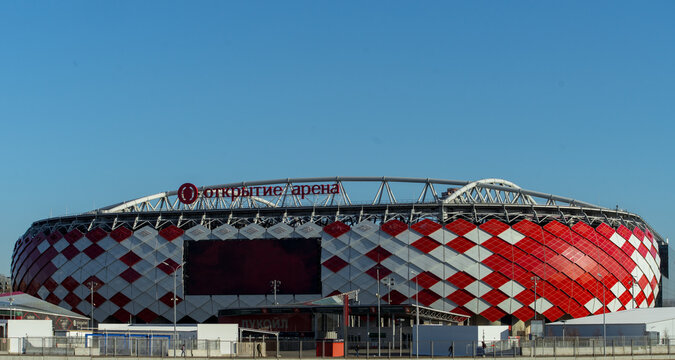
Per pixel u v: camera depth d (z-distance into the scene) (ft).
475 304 414.21
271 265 431.02
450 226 418.72
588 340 274.57
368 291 419.13
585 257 428.56
